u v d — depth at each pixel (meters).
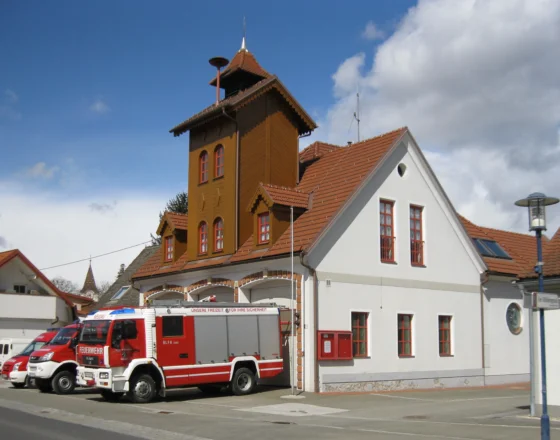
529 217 13.36
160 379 18.98
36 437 12.11
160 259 31.17
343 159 26.72
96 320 18.97
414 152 25.98
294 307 22.61
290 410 17.19
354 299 22.94
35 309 40.31
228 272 25.39
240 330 20.66
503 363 28.00
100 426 13.88
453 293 26.53
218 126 27.11
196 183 28.27
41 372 21.94
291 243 21.52
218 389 21.53
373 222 24.09
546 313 15.24
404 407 17.97
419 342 24.86
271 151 26.98
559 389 15.02
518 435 12.41
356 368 22.56
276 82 26.95
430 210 26.31
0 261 39.41
